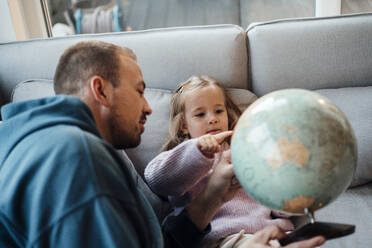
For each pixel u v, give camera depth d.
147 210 0.79
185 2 2.25
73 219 0.49
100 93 0.69
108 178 0.54
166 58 1.30
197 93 1.24
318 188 0.54
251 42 1.33
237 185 0.89
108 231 0.50
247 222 1.06
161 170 1.04
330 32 1.29
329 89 1.29
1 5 1.59
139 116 0.76
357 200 1.12
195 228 0.88
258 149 0.56
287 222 1.08
